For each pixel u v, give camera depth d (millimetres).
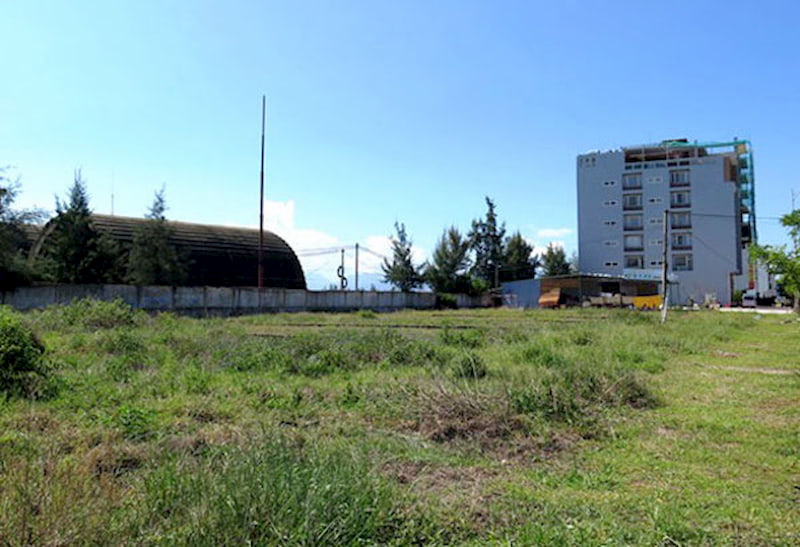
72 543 3207
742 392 9484
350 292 45219
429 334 21688
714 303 55688
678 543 3789
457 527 3998
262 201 43281
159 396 8391
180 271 40750
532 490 4816
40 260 34500
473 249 71625
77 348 13688
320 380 10227
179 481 3971
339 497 3826
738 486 4965
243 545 3305
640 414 7828
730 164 68938
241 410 7625
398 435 6387
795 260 13680
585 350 14188
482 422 6676
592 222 69188
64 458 4980
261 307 39062
